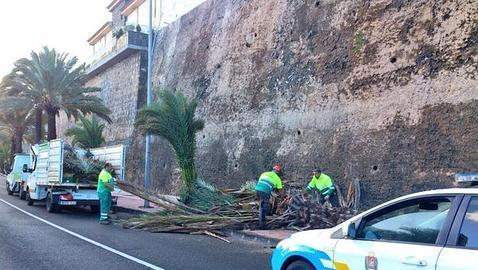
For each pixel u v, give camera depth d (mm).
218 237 12953
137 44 35344
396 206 5184
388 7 15984
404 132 14758
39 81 30062
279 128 20281
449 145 13398
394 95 15281
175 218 14523
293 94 19734
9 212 18719
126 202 23719
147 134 18984
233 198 16469
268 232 13266
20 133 46688
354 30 17188
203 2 29141
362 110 16344
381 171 15289
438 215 4777
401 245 4902
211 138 25172
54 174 18719
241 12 24594
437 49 14148
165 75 31828
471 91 13047
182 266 8961
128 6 40688
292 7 20688
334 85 17641
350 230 5406
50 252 10180
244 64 23500
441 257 4473
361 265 5160
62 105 30500
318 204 14031
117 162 19172
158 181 30141
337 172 16875
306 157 18438
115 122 38344
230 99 24125
